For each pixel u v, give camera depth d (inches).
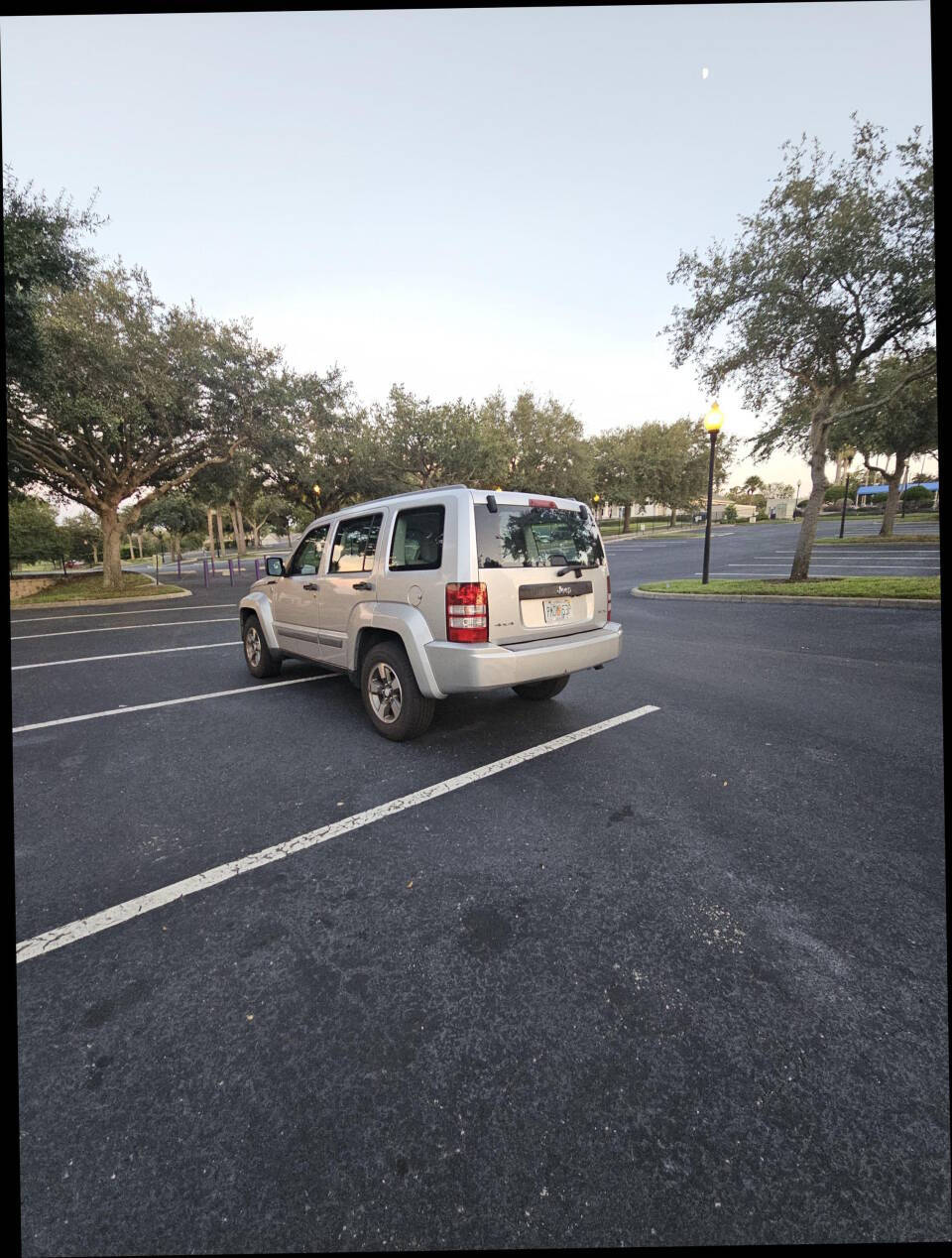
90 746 167.6
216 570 1266.0
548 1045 66.7
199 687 237.9
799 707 193.2
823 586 449.1
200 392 708.0
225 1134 57.1
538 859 105.4
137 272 657.6
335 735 174.2
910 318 416.5
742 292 455.2
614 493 1800.0
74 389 598.9
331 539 194.1
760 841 110.2
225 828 118.8
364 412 1261.1
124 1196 51.9
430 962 80.4
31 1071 63.8
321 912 91.8
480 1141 56.4
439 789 135.5
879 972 76.8
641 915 89.5
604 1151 55.4
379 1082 62.4
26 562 1259.2
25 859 108.0
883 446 881.5
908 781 135.6
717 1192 52.0
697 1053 65.2
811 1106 58.9
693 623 370.3
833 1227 49.3
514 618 148.9
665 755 153.7
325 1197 51.9
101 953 83.0
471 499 144.6
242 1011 72.4
